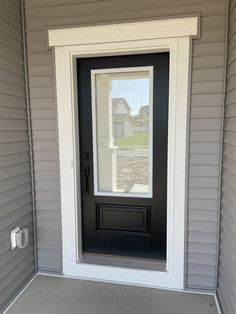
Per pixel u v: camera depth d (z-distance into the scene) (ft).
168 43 6.88
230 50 6.34
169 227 7.45
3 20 6.66
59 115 7.72
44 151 7.95
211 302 7.01
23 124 7.64
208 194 7.13
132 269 7.80
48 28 7.38
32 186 8.07
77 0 7.17
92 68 7.95
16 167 7.29
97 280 7.98
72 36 7.30
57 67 7.54
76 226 8.10
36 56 7.63
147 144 8.02
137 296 7.27
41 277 8.14
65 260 8.18
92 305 6.93
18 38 7.33
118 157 8.27
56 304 6.98
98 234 8.68
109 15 7.05
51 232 8.20
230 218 6.07
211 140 6.96
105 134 8.25
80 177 8.41
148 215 8.26
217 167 7.00
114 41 7.11
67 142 7.79
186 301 7.06
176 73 6.91
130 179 8.29
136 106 7.95
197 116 6.97
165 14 6.77
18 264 7.39
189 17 6.64
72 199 7.98
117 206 8.43
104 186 8.48
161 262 8.22
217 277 7.23
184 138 7.07
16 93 7.27
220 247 7.02
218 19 6.57
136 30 6.95
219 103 6.81
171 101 7.05
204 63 6.76
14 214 7.20
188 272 7.48
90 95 8.07
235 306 5.55
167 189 7.56
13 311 6.74
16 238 7.06
